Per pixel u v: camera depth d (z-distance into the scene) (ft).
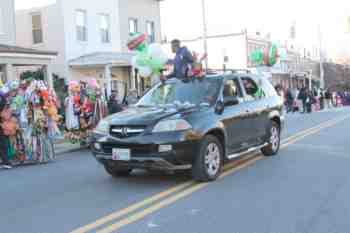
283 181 25.03
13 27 69.92
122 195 22.82
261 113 31.27
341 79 230.07
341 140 41.47
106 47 85.61
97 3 83.61
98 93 43.45
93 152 25.50
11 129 33.81
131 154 23.79
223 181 25.26
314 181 24.89
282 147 37.88
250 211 19.43
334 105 141.59
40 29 79.66
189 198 21.75
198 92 27.50
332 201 20.79
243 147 28.96
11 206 21.81
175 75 30.01
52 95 36.60
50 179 28.43
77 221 18.74
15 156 34.96
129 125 23.95
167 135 23.34
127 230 17.35
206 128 24.73
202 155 24.52
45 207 21.22
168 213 19.39
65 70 77.51
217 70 31.04
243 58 147.43
